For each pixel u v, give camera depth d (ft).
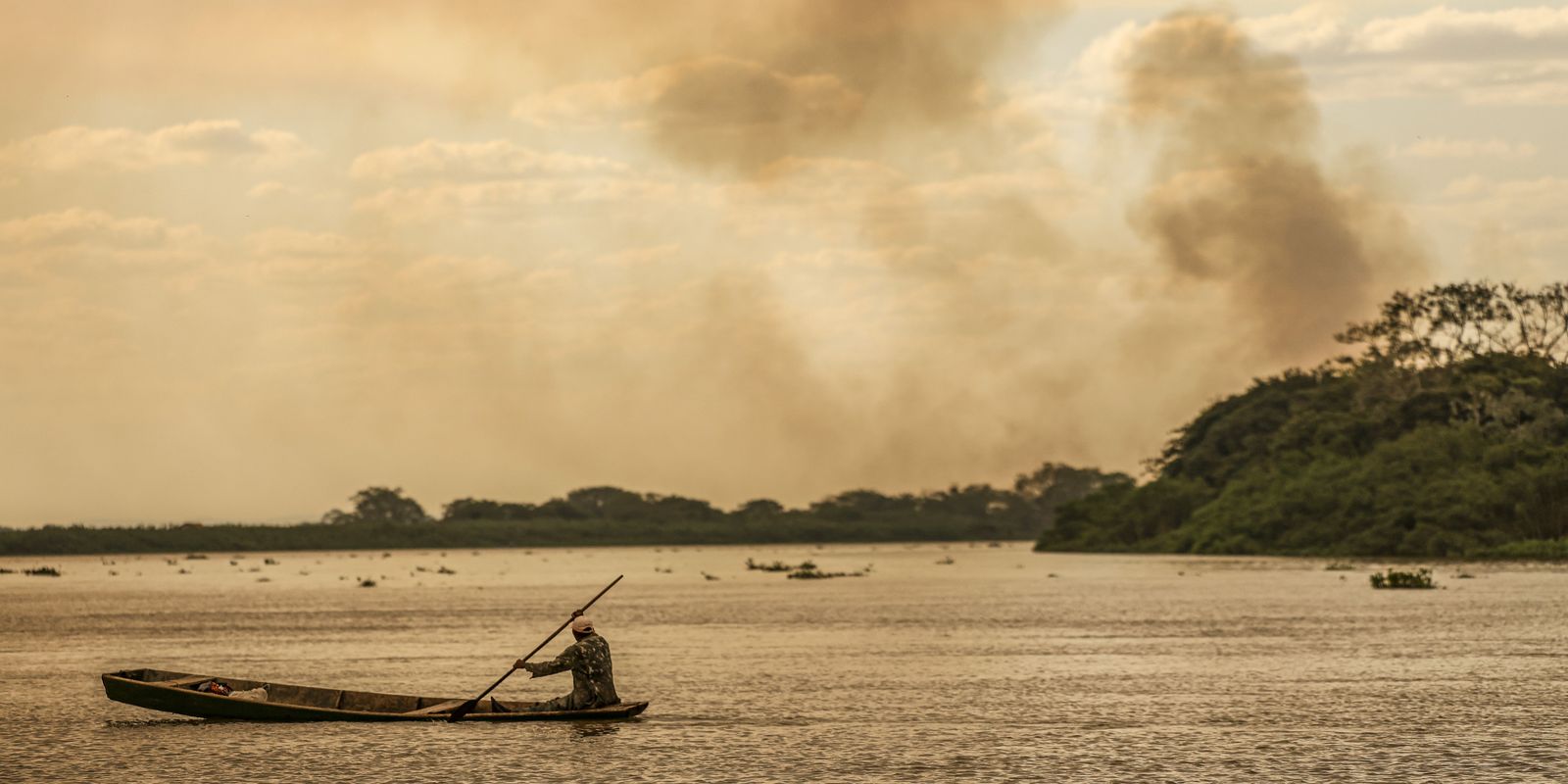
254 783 274.98
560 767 288.30
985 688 418.10
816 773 281.95
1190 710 364.38
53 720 358.84
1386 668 454.40
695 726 341.00
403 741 319.27
